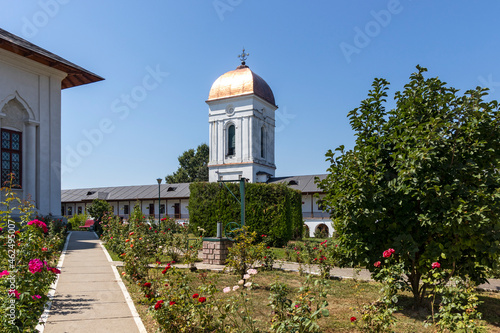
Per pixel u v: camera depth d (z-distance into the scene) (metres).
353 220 6.71
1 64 18.19
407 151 6.62
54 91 20.75
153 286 7.25
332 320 6.15
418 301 7.08
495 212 5.99
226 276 9.95
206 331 5.28
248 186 23.58
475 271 6.72
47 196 20.06
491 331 5.93
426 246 6.45
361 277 10.37
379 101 7.46
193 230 25.48
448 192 5.98
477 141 6.31
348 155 7.23
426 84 7.10
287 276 10.36
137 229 14.00
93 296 7.47
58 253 13.10
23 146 19.28
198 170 72.19
